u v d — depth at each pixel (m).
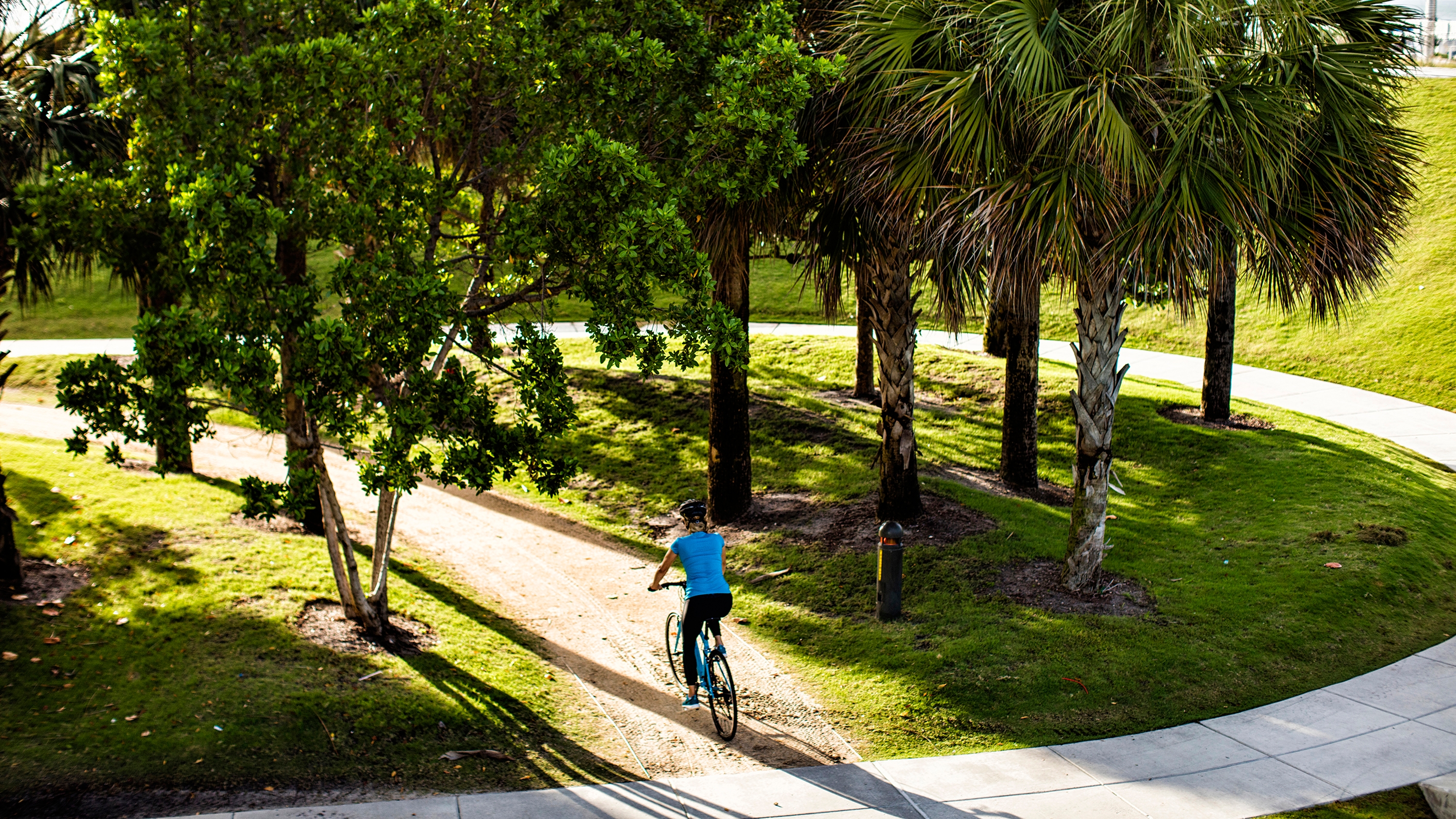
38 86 8.80
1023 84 7.86
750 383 18.19
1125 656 8.55
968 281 10.55
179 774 6.11
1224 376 15.35
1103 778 6.75
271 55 7.38
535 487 14.71
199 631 7.89
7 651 7.17
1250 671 8.27
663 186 7.98
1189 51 7.72
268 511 6.70
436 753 6.91
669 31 9.02
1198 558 10.60
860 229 10.71
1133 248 8.00
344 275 6.87
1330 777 6.64
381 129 7.67
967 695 8.15
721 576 7.62
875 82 8.84
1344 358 20.67
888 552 9.64
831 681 8.71
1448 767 6.70
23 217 8.01
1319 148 8.27
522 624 9.92
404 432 6.60
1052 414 15.85
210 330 6.32
